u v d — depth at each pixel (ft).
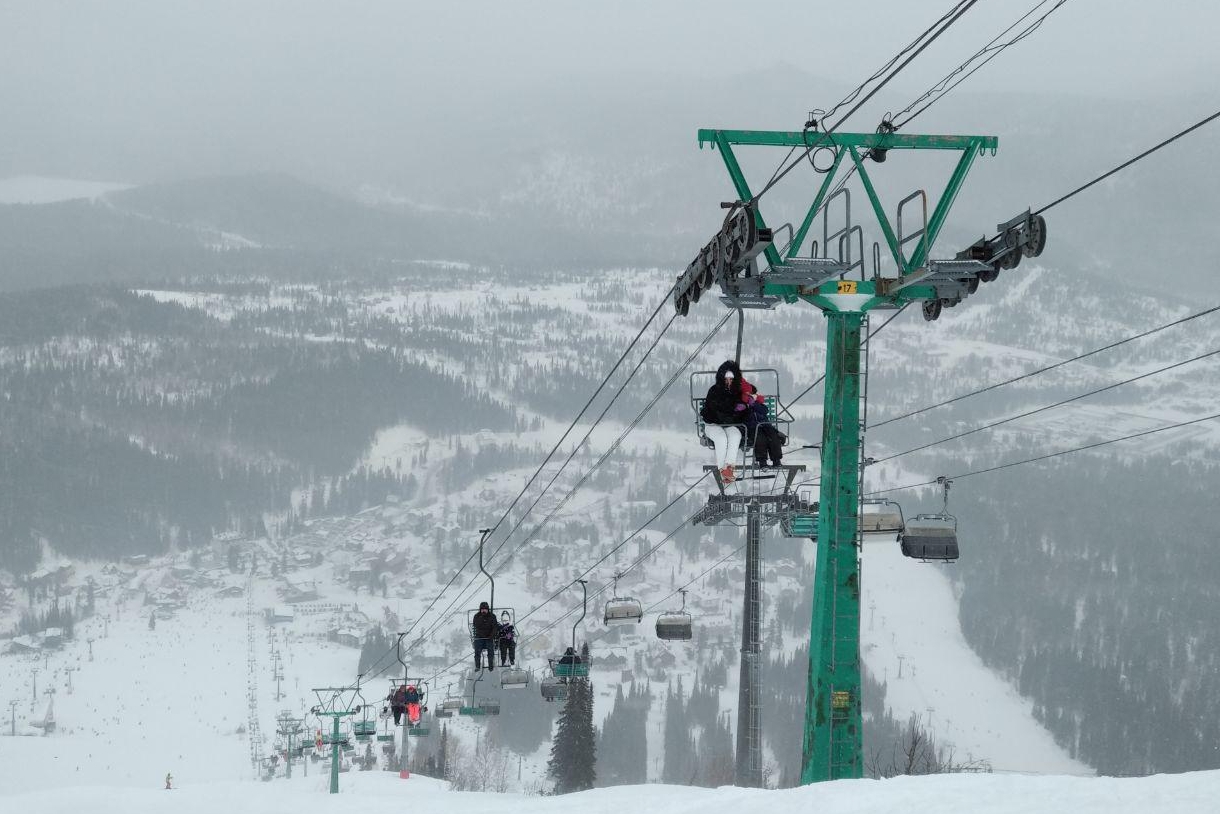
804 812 28.30
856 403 41.34
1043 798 24.81
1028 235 35.50
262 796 104.83
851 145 40.68
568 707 195.62
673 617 84.69
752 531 81.92
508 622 88.58
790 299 41.39
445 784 200.34
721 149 40.52
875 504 52.16
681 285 46.26
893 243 40.88
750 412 48.78
